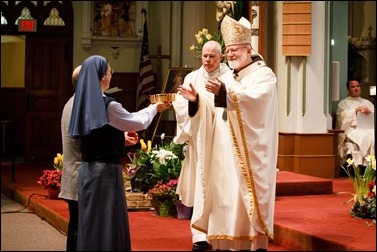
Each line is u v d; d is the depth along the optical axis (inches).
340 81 776.3
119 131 317.7
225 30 344.2
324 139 662.5
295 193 520.1
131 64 925.2
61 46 885.2
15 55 1017.5
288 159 661.3
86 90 310.3
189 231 394.9
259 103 327.6
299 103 663.1
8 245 408.5
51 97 882.8
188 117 353.4
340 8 775.7
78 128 309.1
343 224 387.9
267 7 679.1
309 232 362.0
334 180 646.5
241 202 332.5
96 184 308.3
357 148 683.4
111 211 307.3
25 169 771.4
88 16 904.3
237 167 328.8
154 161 476.4
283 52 658.8
